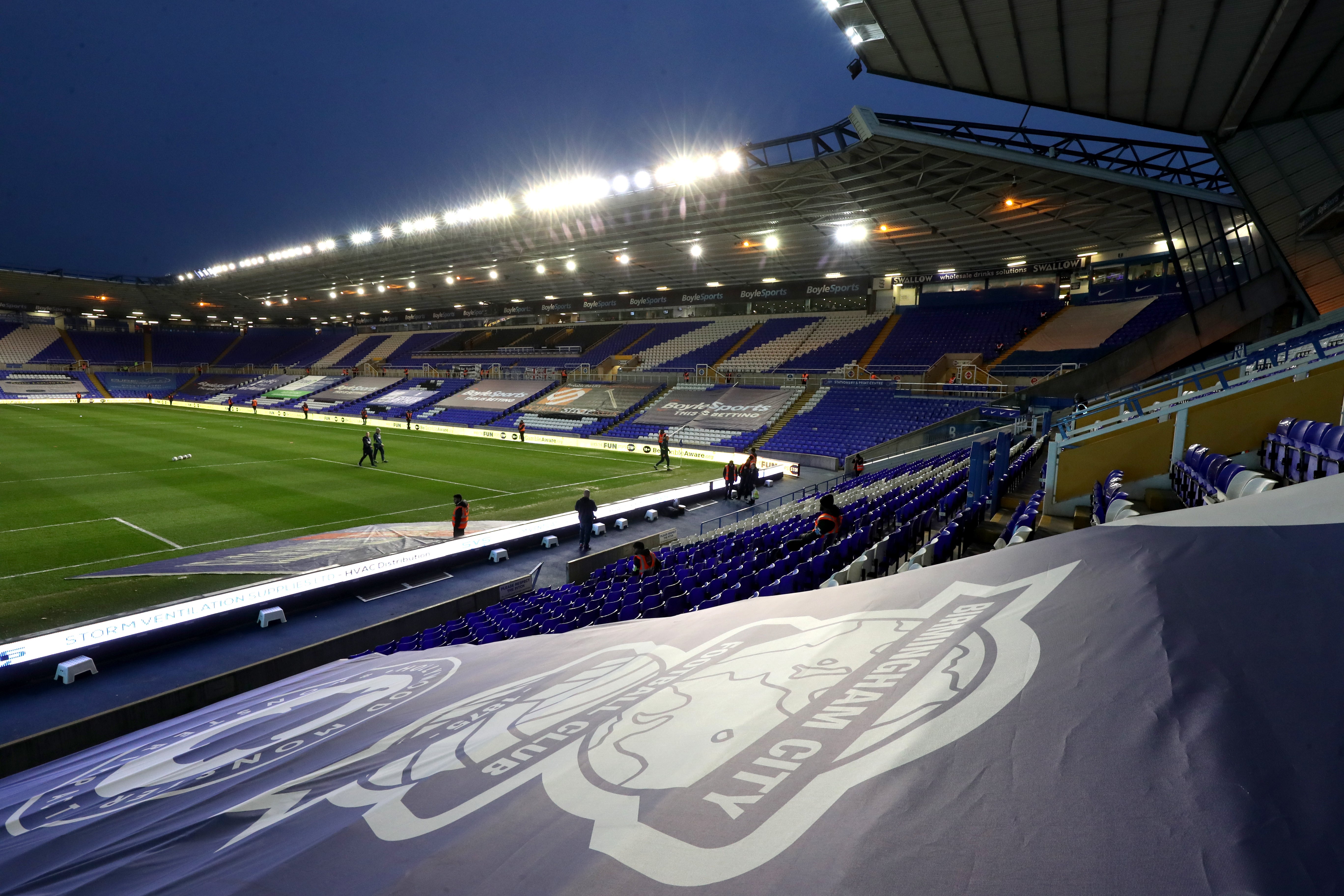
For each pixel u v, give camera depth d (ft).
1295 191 52.70
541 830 5.05
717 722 6.21
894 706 5.13
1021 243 96.27
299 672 28.94
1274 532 5.30
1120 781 3.10
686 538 54.19
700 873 3.75
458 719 9.91
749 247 112.78
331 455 94.68
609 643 13.05
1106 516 16.37
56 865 8.02
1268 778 2.72
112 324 237.45
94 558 44.29
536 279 153.99
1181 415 29.19
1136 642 4.41
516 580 40.29
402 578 42.91
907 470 66.54
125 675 29.50
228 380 229.25
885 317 128.57
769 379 125.18
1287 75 45.24
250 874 5.51
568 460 95.55
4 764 20.85
